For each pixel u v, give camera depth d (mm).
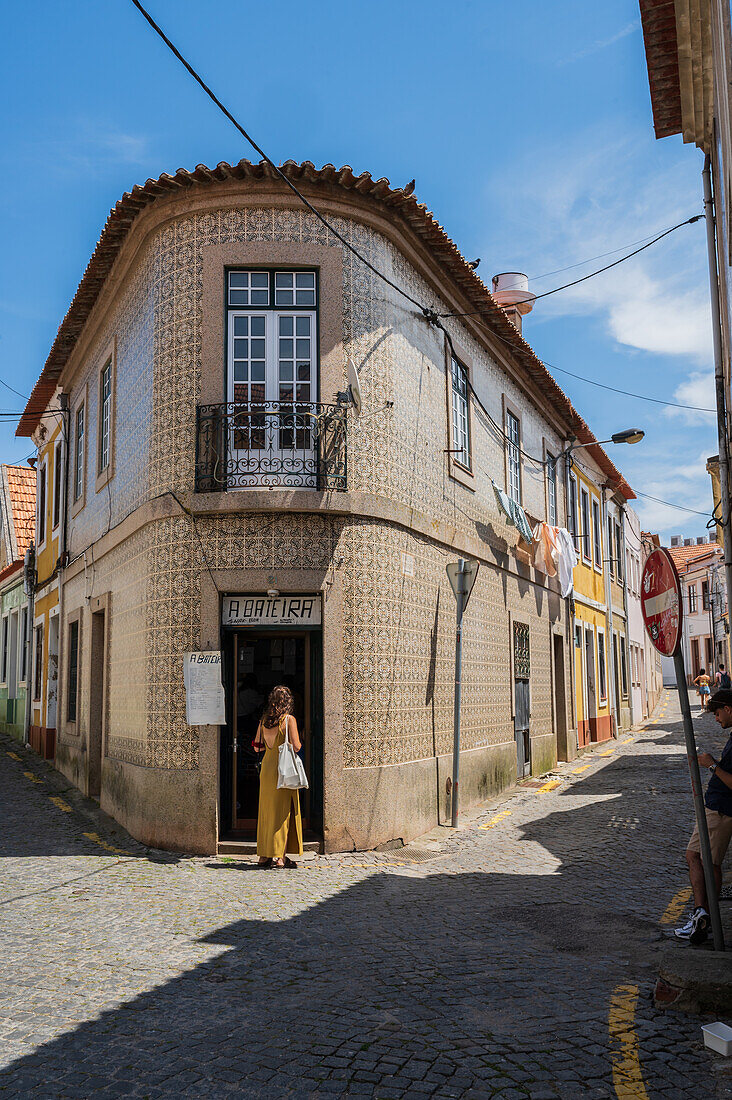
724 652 54219
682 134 10297
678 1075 4297
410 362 11609
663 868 9031
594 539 25156
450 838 10680
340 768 9773
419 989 5477
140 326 11406
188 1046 4621
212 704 9711
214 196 10359
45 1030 4836
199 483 10062
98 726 13789
